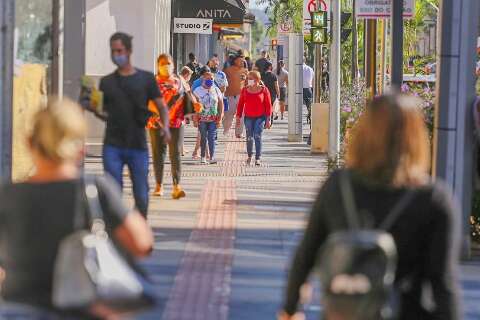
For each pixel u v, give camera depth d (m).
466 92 23.47
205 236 26.59
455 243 9.90
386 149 9.77
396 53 25.67
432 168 24.69
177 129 33.66
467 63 23.44
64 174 10.17
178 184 33.97
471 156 23.69
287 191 36.69
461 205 23.62
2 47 23.62
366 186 9.85
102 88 24.45
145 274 10.22
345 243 9.41
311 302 19.20
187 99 33.78
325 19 44.03
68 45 34.91
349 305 9.30
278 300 19.59
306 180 40.53
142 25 50.47
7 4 23.64
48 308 9.75
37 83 27.89
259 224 28.83
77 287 9.58
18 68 25.47
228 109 66.25
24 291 9.85
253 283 21.06
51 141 10.08
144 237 10.30
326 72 85.94
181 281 21.08
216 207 32.12
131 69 24.59
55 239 9.93
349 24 72.12
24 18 26.75
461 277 22.16
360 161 9.87
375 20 48.47
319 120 52.78
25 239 9.93
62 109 10.17
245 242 25.84
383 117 9.84
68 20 35.19
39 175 10.18
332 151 43.09
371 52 48.78
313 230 10.13
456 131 23.44
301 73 61.88
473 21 23.39
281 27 76.06
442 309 9.70
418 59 69.00
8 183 10.10
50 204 9.98
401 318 9.95
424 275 9.85
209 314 18.41
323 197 10.02
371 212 9.77
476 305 19.62
